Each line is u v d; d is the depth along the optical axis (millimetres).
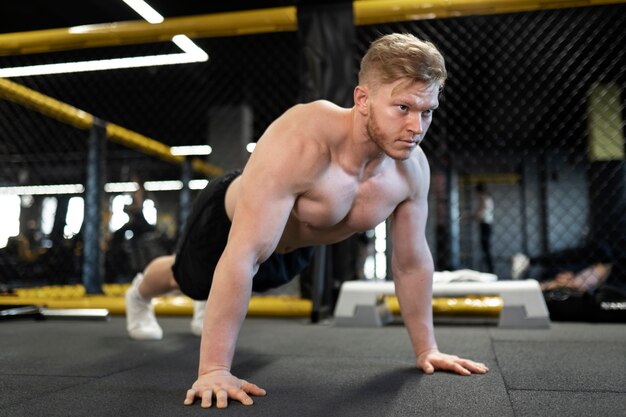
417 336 1676
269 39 6664
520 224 10023
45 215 12094
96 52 6855
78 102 8375
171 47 6816
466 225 9188
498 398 1261
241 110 9281
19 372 1662
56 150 8711
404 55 1224
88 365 1794
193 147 10031
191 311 3670
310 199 1426
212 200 1835
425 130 1267
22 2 6574
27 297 4191
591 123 6664
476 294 2883
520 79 7715
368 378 1511
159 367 1754
